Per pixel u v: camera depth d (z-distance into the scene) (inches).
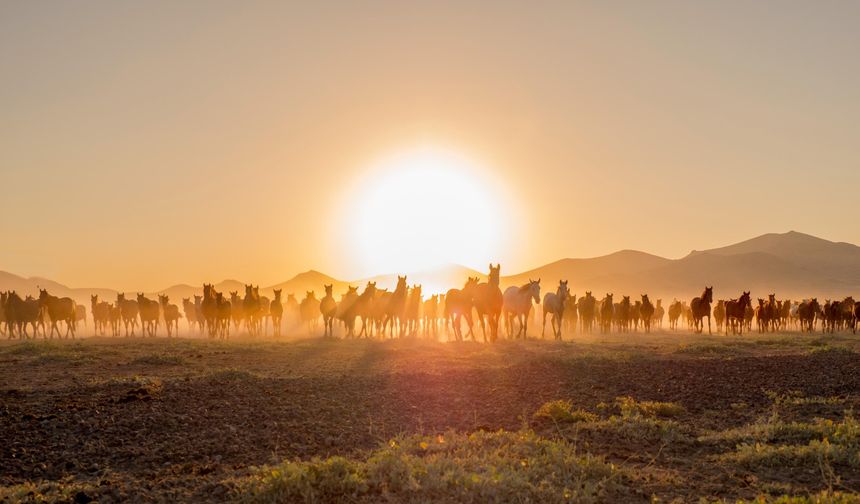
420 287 1487.5
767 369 729.0
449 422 450.9
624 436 391.2
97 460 347.6
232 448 370.6
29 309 1561.3
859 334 1722.4
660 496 277.4
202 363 862.5
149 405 502.3
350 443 387.5
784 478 301.3
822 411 460.4
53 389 587.8
